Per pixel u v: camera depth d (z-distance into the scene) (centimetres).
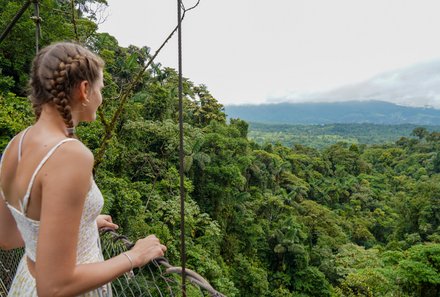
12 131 973
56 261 76
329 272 2580
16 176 89
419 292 1672
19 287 102
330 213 3709
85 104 94
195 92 3447
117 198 1248
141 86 2267
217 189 2317
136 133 1775
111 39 2464
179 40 107
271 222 3041
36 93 91
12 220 108
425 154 7219
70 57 90
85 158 83
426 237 3312
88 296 106
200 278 108
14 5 1264
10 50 1310
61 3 1361
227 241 2342
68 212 78
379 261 2283
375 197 5262
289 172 4531
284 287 2441
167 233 1418
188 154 2061
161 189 1762
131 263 97
